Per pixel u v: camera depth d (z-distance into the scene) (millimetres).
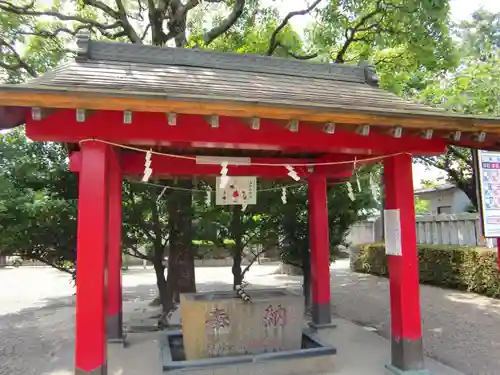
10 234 6902
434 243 12578
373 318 8211
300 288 11555
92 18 11258
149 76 4355
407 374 4562
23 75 9992
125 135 3770
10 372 5156
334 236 9016
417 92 12266
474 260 9883
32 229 7148
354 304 9586
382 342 6254
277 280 13617
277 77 5418
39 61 10133
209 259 18531
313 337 5500
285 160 6734
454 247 10875
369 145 4555
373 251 14578
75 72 4070
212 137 3979
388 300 9984
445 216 12102
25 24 9648
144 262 19156
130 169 6316
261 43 10461
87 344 3631
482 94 9820
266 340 5145
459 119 4062
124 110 3393
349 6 8930
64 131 3660
